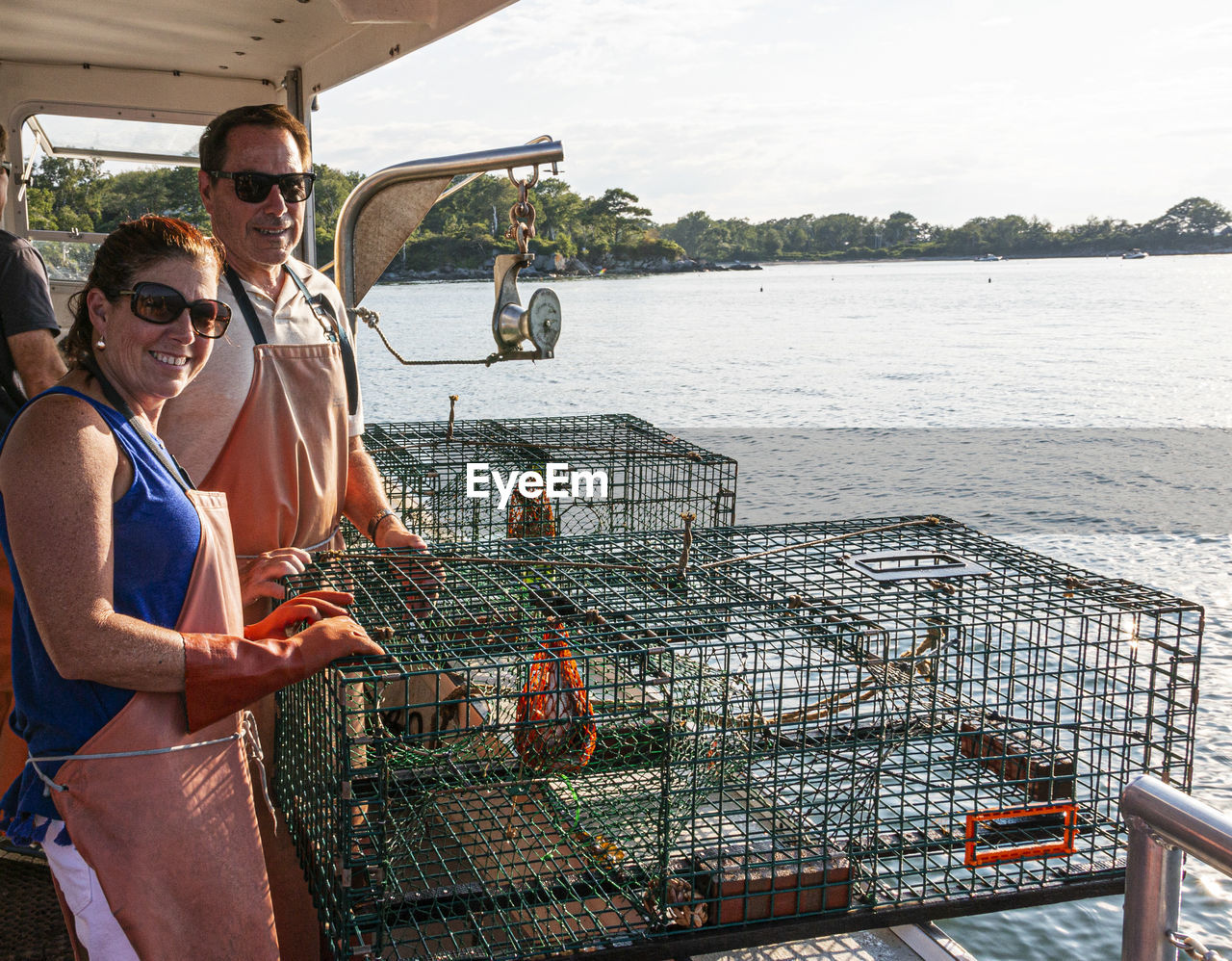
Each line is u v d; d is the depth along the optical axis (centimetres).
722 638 247
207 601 198
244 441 273
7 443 177
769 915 260
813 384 2873
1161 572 1011
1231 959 390
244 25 461
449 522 457
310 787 250
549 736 244
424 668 219
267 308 280
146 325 184
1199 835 152
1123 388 2828
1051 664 506
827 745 267
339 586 268
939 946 275
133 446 186
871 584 300
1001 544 350
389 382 2630
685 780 255
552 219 15038
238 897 197
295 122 280
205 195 279
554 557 319
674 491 496
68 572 174
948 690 330
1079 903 439
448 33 381
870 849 271
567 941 248
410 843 249
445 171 316
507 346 301
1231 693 604
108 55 520
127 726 185
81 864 189
